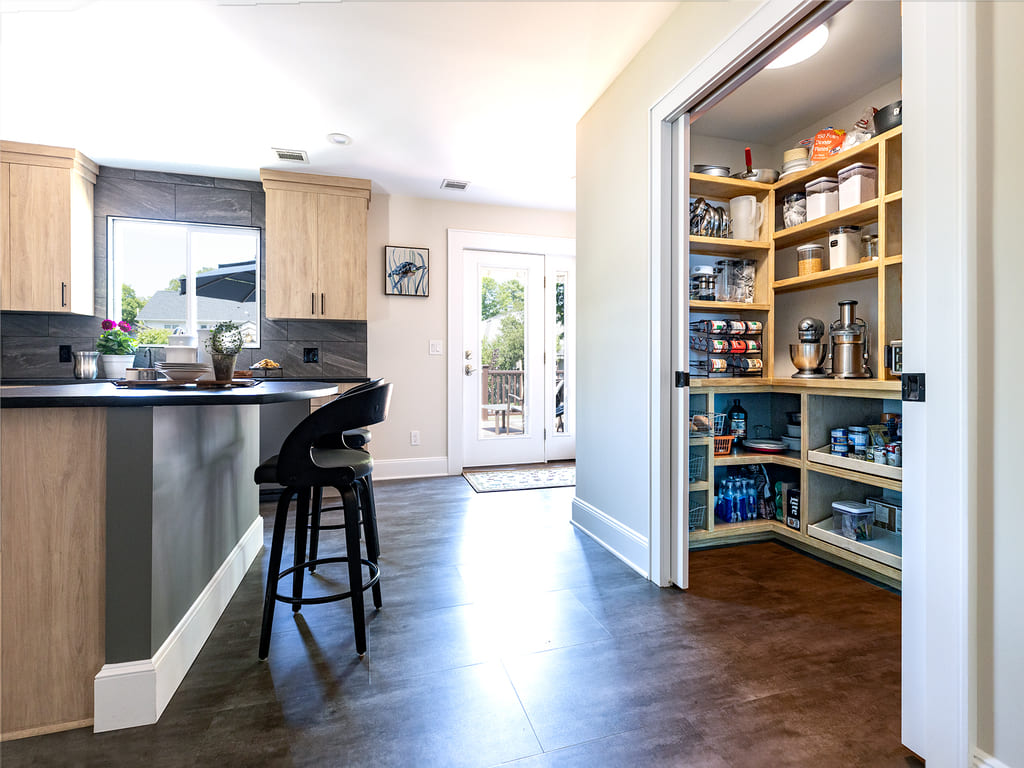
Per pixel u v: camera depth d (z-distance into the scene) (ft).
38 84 8.02
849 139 7.48
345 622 5.87
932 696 3.54
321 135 9.97
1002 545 3.20
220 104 8.72
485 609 6.19
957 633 3.37
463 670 4.91
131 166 11.43
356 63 7.56
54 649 4.08
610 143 8.26
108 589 4.12
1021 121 3.07
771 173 8.57
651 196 7.04
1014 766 3.16
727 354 8.64
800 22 4.86
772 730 4.07
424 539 8.77
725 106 8.20
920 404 3.65
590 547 8.39
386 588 6.79
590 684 4.69
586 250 9.16
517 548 8.34
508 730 4.08
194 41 6.95
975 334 3.28
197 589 5.31
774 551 8.39
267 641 5.10
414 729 4.09
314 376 12.97
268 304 11.69
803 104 8.13
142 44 7.02
